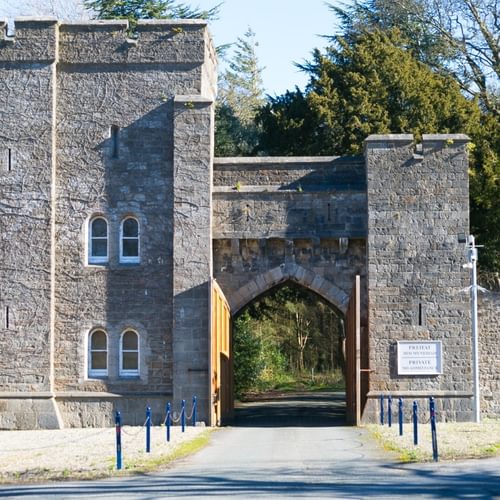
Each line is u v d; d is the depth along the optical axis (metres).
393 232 45.41
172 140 46.19
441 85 66.31
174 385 44.97
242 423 48.41
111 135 46.44
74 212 46.19
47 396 45.16
